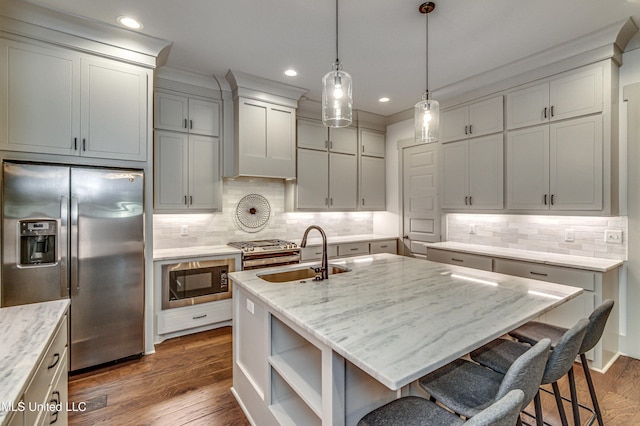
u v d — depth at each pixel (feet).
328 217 15.65
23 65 7.44
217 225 12.55
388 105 14.06
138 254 8.74
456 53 9.32
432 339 3.83
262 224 13.62
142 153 8.97
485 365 4.98
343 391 3.98
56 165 7.64
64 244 7.70
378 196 16.03
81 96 8.10
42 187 7.48
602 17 7.58
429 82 11.48
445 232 13.64
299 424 5.08
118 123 8.61
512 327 4.30
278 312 5.06
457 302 5.24
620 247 8.99
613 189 8.64
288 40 8.66
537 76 9.77
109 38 8.29
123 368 8.35
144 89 8.96
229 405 6.88
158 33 8.36
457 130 12.06
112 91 8.51
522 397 2.81
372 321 4.40
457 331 4.07
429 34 8.31
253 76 11.12
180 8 7.28
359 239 14.71
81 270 7.94
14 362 3.55
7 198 7.13
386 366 3.20
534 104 9.86
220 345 9.75
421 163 14.51
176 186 10.76
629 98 8.71
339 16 7.52
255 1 7.00
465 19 7.63
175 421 6.34
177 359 8.86
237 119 11.46
